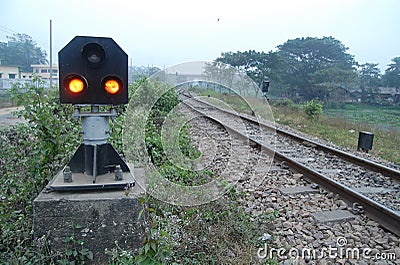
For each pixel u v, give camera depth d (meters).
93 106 2.84
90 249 2.60
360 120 15.70
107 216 2.60
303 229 3.72
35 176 3.42
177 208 3.72
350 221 3.98
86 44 2.51
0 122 5.79
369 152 8.94
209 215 3.60
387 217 3.89
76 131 4.29
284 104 20.66
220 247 3.10
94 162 2.78
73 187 2.64
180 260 2.85
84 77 2.54
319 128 13.37
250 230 3.47
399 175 5.72
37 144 3.61
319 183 5.26
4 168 3.85
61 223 2.55
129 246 2.65
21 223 2.96
